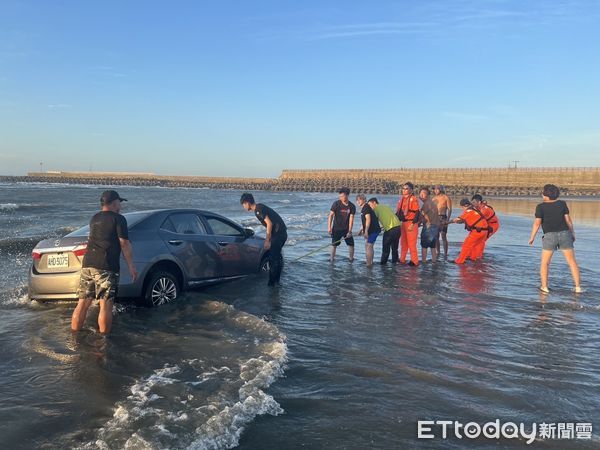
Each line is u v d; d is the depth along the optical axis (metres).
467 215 11.02
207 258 7.66
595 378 4.38
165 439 3.15
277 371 4.37
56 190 56.72
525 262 11.28
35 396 3.86
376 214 10.77
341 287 8.27
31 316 6.17
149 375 4.29
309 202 45.66
